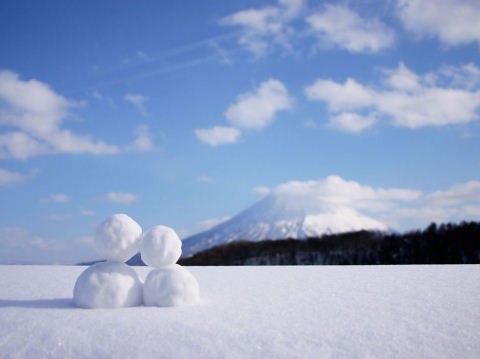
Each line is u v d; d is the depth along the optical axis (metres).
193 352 0.55
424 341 0.59
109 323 0.65
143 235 0.82
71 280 1.17
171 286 0.78
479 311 0.75
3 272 1.39
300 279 1.20
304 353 0.54
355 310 0.75
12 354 0.56
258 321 0.67
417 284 1.07
